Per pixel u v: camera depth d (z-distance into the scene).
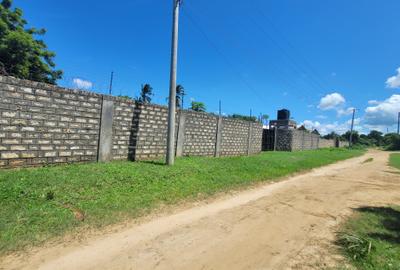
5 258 4.13
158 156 12.59
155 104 12.23
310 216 7.19
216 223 6.24
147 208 6.72
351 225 6.54
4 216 5.18
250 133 20.59
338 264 4.53
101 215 5.93
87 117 9.51
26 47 19.98
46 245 4.60
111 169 8.93
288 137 31.02
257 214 7.09
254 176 11.99
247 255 4.76
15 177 6.86
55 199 6.25
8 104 7.55
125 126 10.95
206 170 11.30
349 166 21.30
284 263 4.52
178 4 11.24
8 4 21.19
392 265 4.58
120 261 4.31
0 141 7.45
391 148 71.56
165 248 4.85
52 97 8.49
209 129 15.98
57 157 8.73
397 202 9.35
